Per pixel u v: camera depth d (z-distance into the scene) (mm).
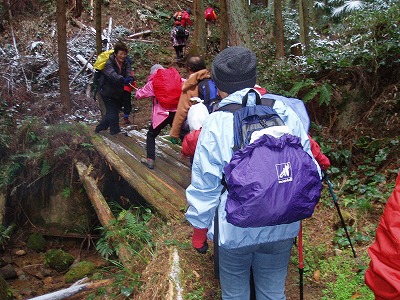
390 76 6027
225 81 2586
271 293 2604
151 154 5996
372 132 5797
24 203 7047
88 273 5723
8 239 6715
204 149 2406
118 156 6457
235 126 2410
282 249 2547
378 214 4574
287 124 2512
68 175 6918
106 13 13734
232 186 2256
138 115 9227
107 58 6766
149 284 3590
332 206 4809
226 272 2602
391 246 1952
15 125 7355
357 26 7160
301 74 6797
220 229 2414
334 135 6016
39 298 4359
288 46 11625
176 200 5016
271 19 13289
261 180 2221
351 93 6176
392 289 1981
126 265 4195
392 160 5324
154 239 4305
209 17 13852
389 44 5891
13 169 6758
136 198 6520
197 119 3688
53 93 9273
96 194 5957
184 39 12375
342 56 6477
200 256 3820
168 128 8289
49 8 12383
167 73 5508
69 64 10539
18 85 9008
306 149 2545
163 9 14914
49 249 6816
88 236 6801
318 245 4129
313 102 6387
